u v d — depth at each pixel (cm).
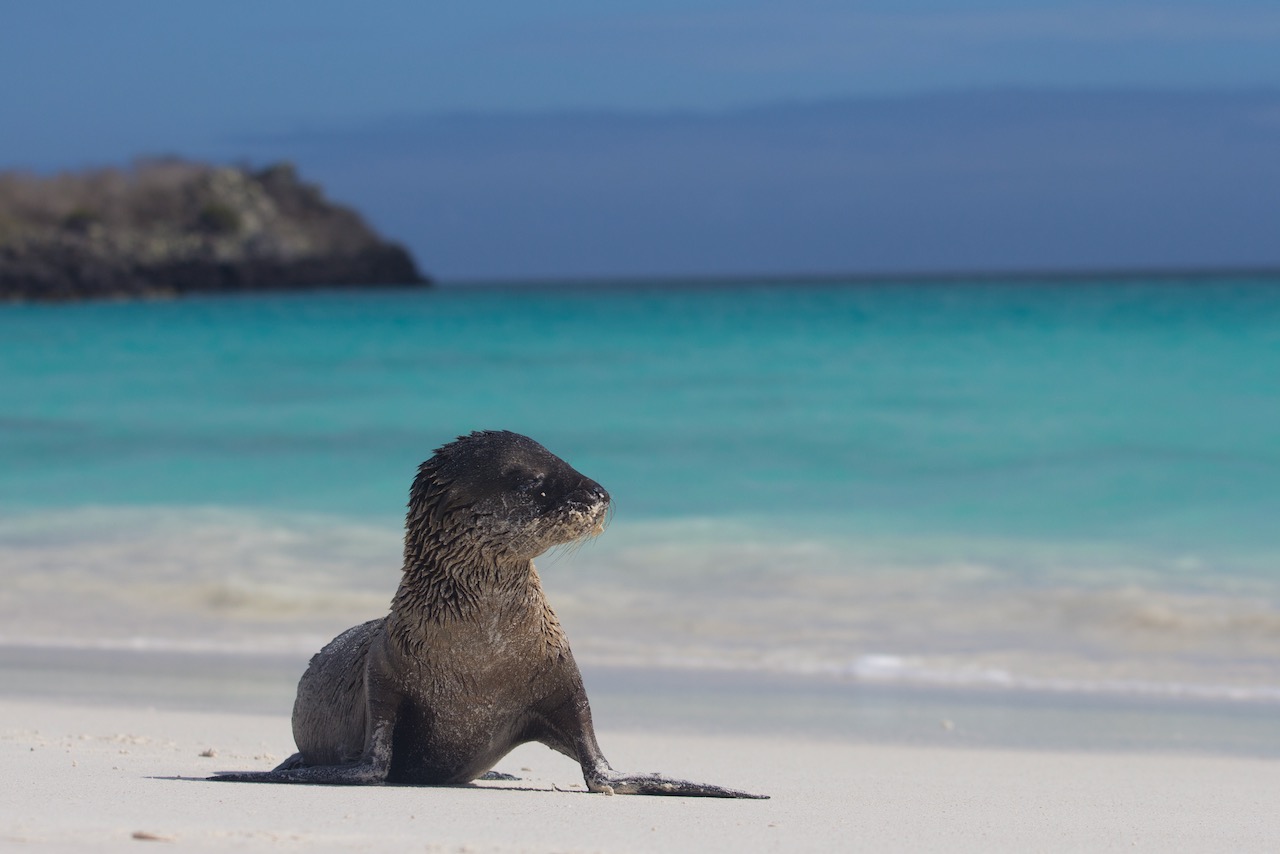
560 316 8044
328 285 16538
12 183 14975
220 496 2689
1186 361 4462
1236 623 1706
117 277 14562
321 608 1853
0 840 599
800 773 1005
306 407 3988
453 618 791
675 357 5019
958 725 1265
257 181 17075
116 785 772
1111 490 2625
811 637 1673
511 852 612
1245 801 898
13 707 1273
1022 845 700
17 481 2869
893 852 661
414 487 809
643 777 812
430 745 822
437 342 5941
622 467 2988
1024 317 6862
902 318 7050
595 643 1645
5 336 6619
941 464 2933
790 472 2903
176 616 1809
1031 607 1806
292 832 639
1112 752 1152
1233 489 2602
